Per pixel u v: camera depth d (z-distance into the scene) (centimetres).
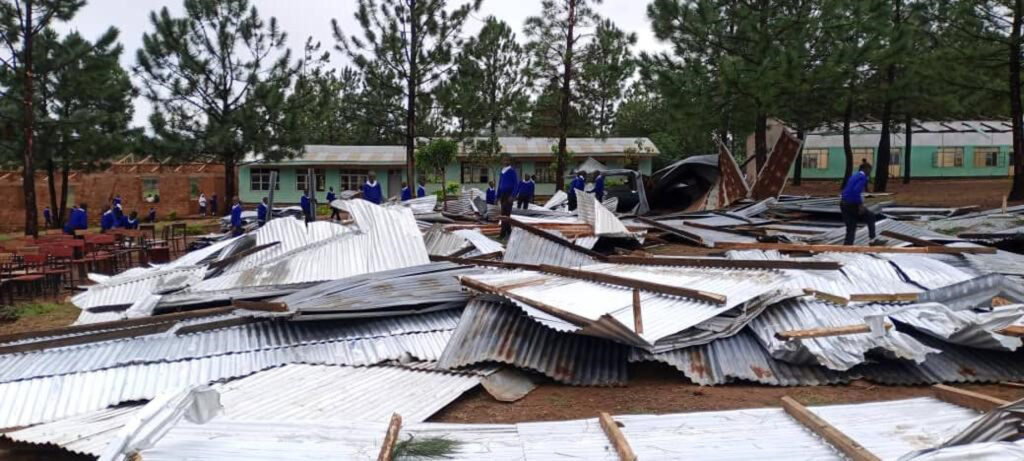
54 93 2403
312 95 2898
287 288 891
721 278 768
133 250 1543
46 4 2073
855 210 1095
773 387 582
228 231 1995
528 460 403
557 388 592
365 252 997
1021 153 2134
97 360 635
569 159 3194
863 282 760
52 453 481
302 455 409
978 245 1070
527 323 682
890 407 482
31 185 2130
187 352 653
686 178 2334
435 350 666
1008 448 335
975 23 1939
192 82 2681
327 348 674
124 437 397
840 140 3816
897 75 2370
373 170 3681
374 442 431
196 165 3672
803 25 1873
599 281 786
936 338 634
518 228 1136
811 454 400
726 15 1980
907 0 2247
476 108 2784
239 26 2700
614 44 2609
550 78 2727
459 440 436
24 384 586
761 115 2075
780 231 1369
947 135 3809
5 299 1125
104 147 2583
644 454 404
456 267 913
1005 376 584
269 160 2880
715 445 416
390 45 2545
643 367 640
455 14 2591
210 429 445
